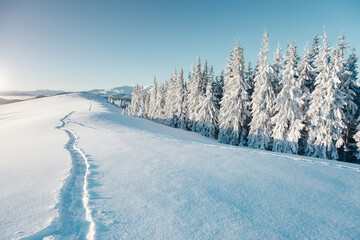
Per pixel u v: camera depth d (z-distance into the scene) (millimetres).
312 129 18719
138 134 14992
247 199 4336
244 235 3010
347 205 4277
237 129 24234
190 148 9914
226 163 7203
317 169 6766
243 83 24312
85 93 165125
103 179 5188
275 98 21000
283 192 4816
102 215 3373
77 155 8023
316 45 22953
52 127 18406
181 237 2881
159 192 4465
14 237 2660
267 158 8094
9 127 22266
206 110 30766
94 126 19797
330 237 3088
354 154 19938
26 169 5969
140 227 3080
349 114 19375
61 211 3545
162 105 51062
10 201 3789
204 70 36094
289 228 3281
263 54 21625
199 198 4242
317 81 18172
